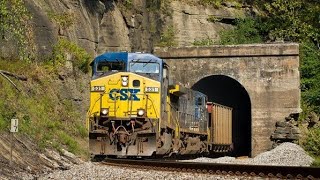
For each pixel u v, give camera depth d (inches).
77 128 1023.6
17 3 946.7
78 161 781.3
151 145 800.3
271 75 1449.3
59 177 535.8
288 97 1437.0
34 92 983.6
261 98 1451.8
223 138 1454.2
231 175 573.6
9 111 801.6
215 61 1477.6
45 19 1130.0
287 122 1417.3
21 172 554.6
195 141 1128.8
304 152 1230.3
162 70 842.2
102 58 852.6
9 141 668.7
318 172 552.4
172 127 913.5
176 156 1037.8
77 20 1264.8
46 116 943.7
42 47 1096.2
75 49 1168.8
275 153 1193.4
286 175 546.6
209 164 647.8
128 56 842.2
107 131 814.5
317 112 1529.3
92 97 837.8
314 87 1628.9
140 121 807.7
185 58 1491.1
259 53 1453.0
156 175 553.3
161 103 828.6
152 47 1619.1
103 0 1405.0
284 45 1441.9
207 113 1290.6
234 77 1466.5
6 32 987.9
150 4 1640.0
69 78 1104.2
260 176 557.3
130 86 818.8
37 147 730.2
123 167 666.8
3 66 957.2
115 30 1437.0
